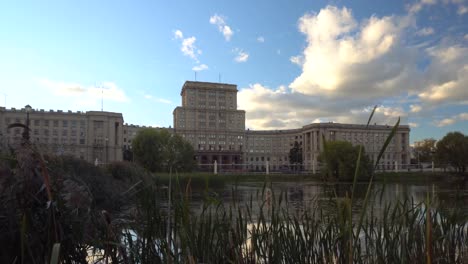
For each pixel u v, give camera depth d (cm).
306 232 413
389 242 395
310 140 14238
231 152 13962
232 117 14862
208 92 14825
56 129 10912
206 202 374
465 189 3300
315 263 405
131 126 13625
